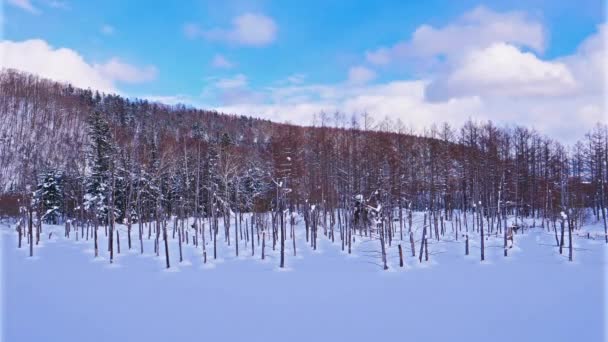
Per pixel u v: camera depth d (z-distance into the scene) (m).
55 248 47.50
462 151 68.94
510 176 67.19
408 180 58.66
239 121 135.25
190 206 59.03
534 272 32.53
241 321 20.69
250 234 58.19
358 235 52.75
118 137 57.06
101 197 55.47
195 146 62.06
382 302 24.12
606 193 67.38
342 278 31.12
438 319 20.75
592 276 30.69
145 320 20.94
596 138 68.19
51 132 88.94
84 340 18.14
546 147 72.38
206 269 35.59
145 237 56.22
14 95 108.94
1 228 60.31
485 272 32.81
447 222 64.50
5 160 68.00
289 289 27.67
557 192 64.44
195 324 20.25
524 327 19.39
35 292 27.14
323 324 20.12
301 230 60.16
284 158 53.22
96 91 139.62
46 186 63.50
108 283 30.02
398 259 39.16
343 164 51.12
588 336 18.09
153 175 53.78
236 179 53.12
